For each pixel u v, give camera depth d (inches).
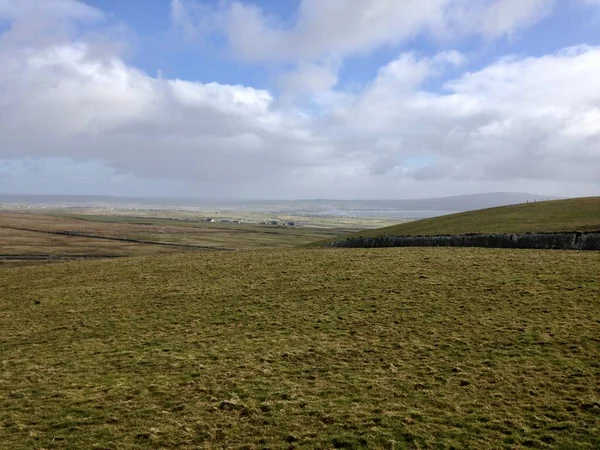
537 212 2354.8
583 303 1060.5
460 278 1347.2
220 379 805.2
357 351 907.4
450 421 636.1
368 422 640.4
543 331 927.7
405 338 959.0
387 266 1572.3
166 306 1309.1
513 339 903.7
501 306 1095.0
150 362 903.7
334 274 1526.8
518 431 605.3
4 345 1061.8
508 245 1787.6
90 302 1401.3
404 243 2160.4
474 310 1085.8
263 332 1051.9
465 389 725.3
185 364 882.8
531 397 687.1
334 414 665.6
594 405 650.2
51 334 1125.1
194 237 7101.4
